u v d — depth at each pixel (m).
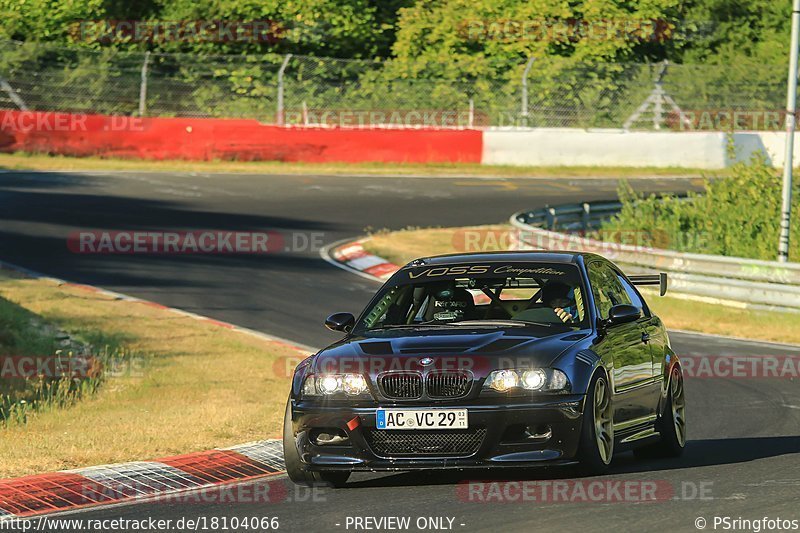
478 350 30.45
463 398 29.72
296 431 31.17
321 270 91.31
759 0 190.62
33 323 66.00
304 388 31.27
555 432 29.59
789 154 89.69
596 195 134.25
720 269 80.94
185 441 40.06
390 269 93.19
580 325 32.94
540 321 33.28
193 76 156.88
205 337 66.00
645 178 150.75
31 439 40.56
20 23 161.00
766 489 29.25
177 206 116.69
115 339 64.19
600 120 164.00
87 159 141.88
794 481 30.33
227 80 157.25
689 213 105.25
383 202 125.31
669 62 185.00
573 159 157.00
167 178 132.38
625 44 172.75
